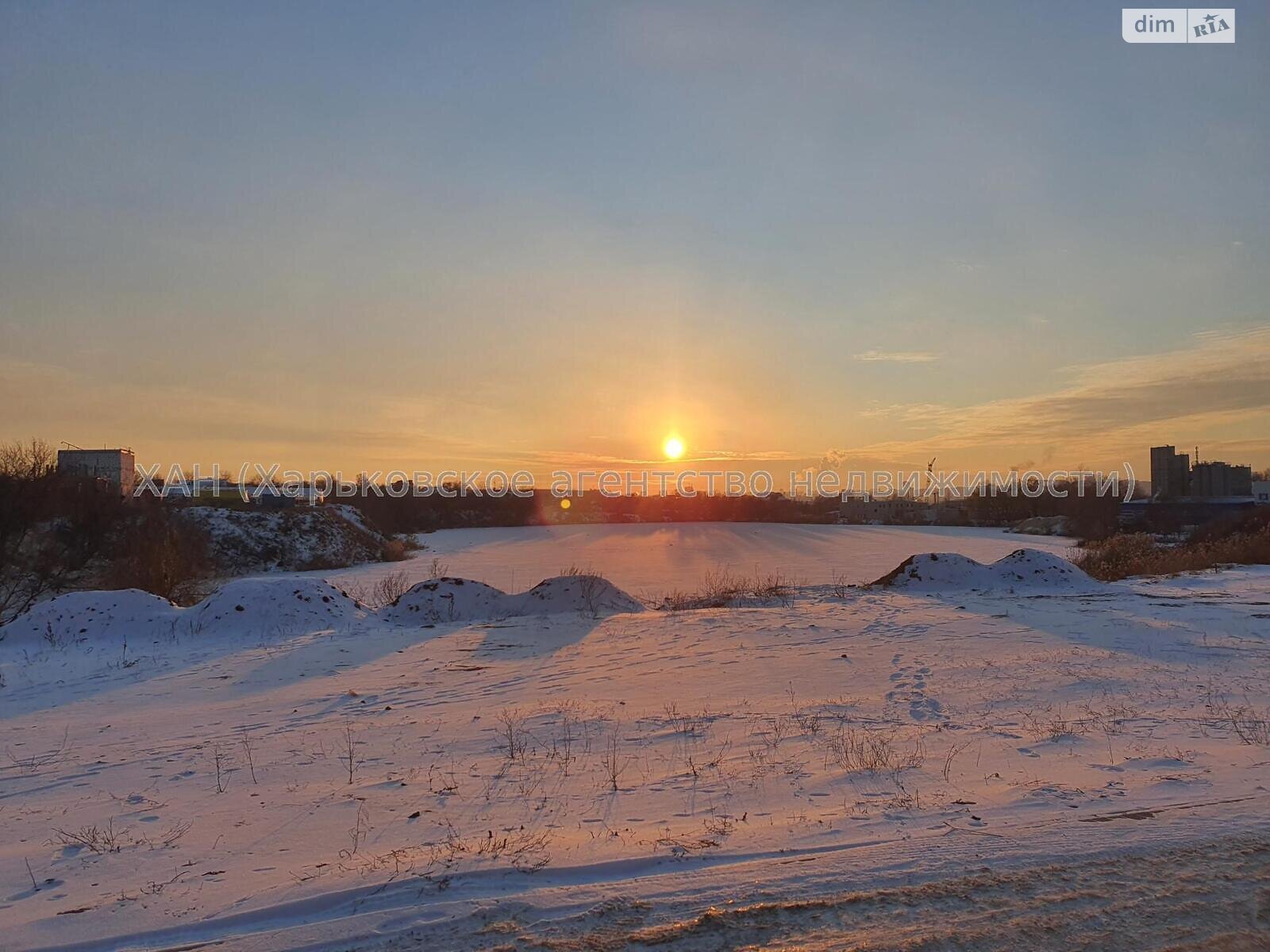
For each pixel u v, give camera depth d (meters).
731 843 5.02
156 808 6.53
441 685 11.50
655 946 3.77
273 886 4.74
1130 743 7.23
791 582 26.77
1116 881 4.24
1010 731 7.89
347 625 17.39
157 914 4.45
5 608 20.83
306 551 38.12
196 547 27.95
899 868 4.50
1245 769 6.26
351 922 4.12
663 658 13.12
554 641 15.16
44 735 9.37
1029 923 3.85
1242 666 11.22
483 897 4.35
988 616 16.50
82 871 5.23
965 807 5.60
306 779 7.16
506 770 7.11
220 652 14.71
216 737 8.94
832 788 6.22
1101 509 63.91
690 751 7.55
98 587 23.05
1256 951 3.57
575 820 5.70
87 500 24.66
